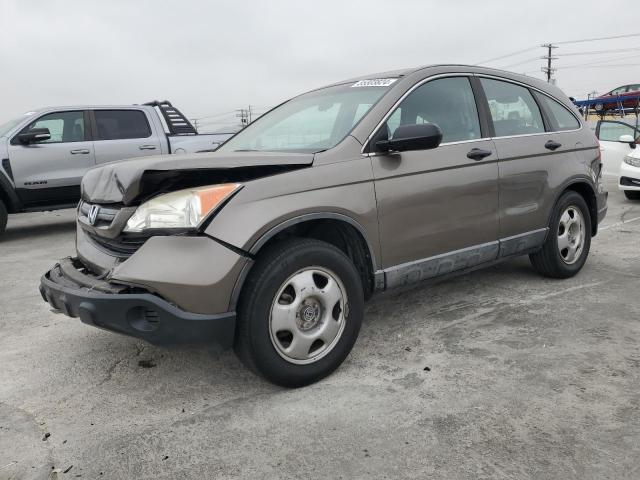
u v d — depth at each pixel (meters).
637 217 7.99
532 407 2.70
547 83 4.87
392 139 3.21
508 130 4.19
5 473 2.36
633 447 2.35
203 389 3.05
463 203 3.71
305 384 2.99
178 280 2.56
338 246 3.38
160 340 2.62
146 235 2.69
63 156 8.30
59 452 2.50
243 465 2.35
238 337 2.78
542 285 4.63
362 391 2.93
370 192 3.21
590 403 2.71
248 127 4.39
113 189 2.87
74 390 3.11
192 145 9.31
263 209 2.76
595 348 3.35
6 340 3.93
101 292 2.66
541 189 4.32
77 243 3.33
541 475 2.20
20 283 5.58
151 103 9.56
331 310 3.01
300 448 2.45
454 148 3.71
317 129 3.62
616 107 32.84
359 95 3.73
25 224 10.34
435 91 3.78
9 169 7.90
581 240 4.80
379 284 3.33
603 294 4.36
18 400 3.01
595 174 4.89
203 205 2.64
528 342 3.48
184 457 2.42
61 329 4.11
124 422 2.74
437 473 2.23
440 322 3.89
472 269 3.95
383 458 2.35
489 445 2.41
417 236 3.47
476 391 2.88
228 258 2.64
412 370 3.16
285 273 2.79
